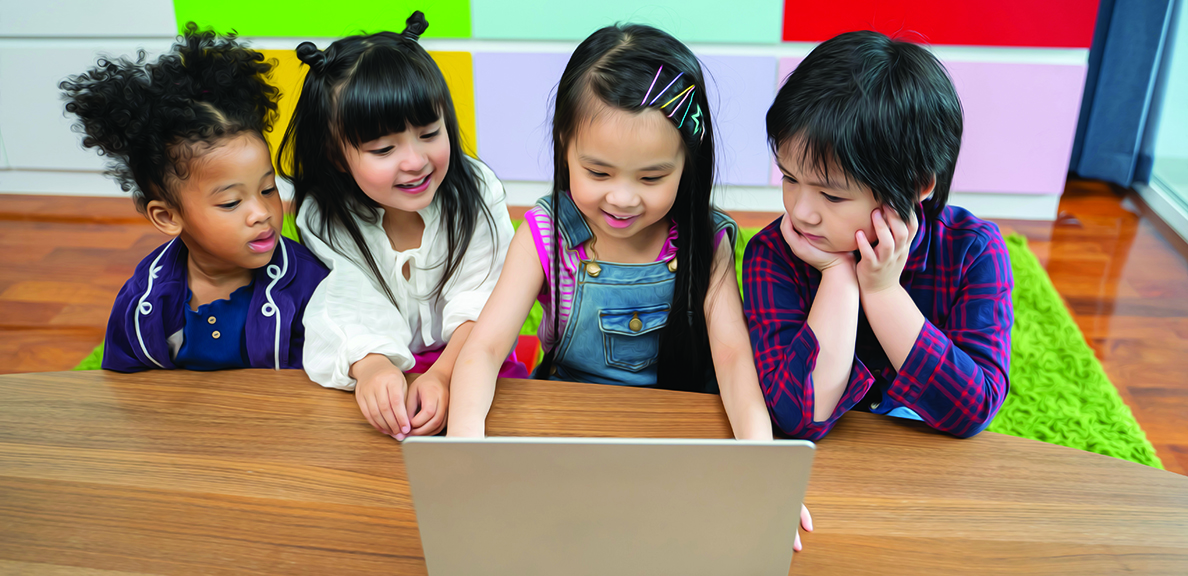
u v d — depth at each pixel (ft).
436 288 3.82
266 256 3.13
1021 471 2.35
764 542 1.86
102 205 8.96
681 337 3.22
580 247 3.19
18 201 9.02
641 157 2.60
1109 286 7.20
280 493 2.29
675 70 2.65
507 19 7.83
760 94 7.97
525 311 3.18
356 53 3.17
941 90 2.54
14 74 8.44
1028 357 5.85
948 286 3.03
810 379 2.56
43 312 6.88
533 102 8.16
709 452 1.70
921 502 2.23
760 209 8.62
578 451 1.70
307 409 2.67
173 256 3.16
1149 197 8.86
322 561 2.07
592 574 1.93
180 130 2.75
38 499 2.27
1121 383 5.91
